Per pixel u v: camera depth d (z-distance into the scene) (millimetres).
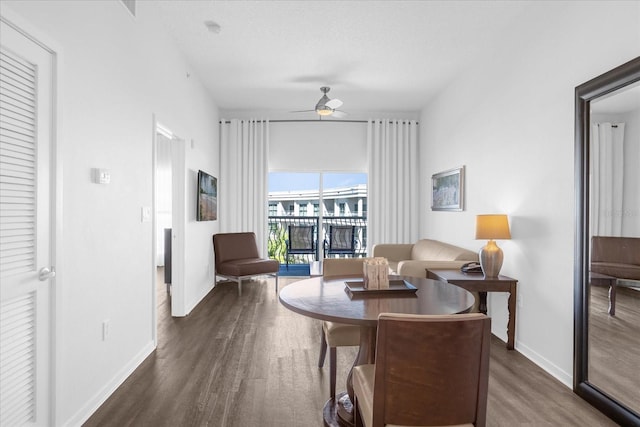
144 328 3025
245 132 6234
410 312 1738
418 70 4477
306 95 5469
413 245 5711
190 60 4234
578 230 2426
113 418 2139
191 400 2338
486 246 3305
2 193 1582
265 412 2205
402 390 1316
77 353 2090
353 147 6438
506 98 3469
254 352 3119
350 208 6750
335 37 3672
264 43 3811
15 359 1659
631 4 2117
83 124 2148
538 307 2936
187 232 4293
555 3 2768
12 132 1630
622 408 2070
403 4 3096
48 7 1829
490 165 3779
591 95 2330
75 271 2078
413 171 6262
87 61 2189
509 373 2742
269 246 6867
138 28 2912
